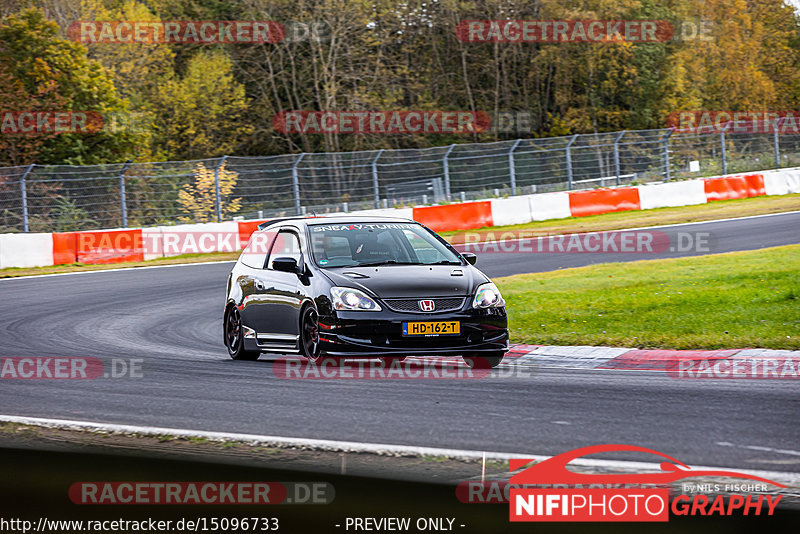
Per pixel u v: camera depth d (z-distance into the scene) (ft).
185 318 156.25
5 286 213.25
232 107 574.15
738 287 142.10
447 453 61.93
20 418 78.89
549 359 107.65
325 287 95.96
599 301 141.28
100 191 317.22
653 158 426.10
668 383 87.45
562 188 412.16
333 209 364.17
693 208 346.74
